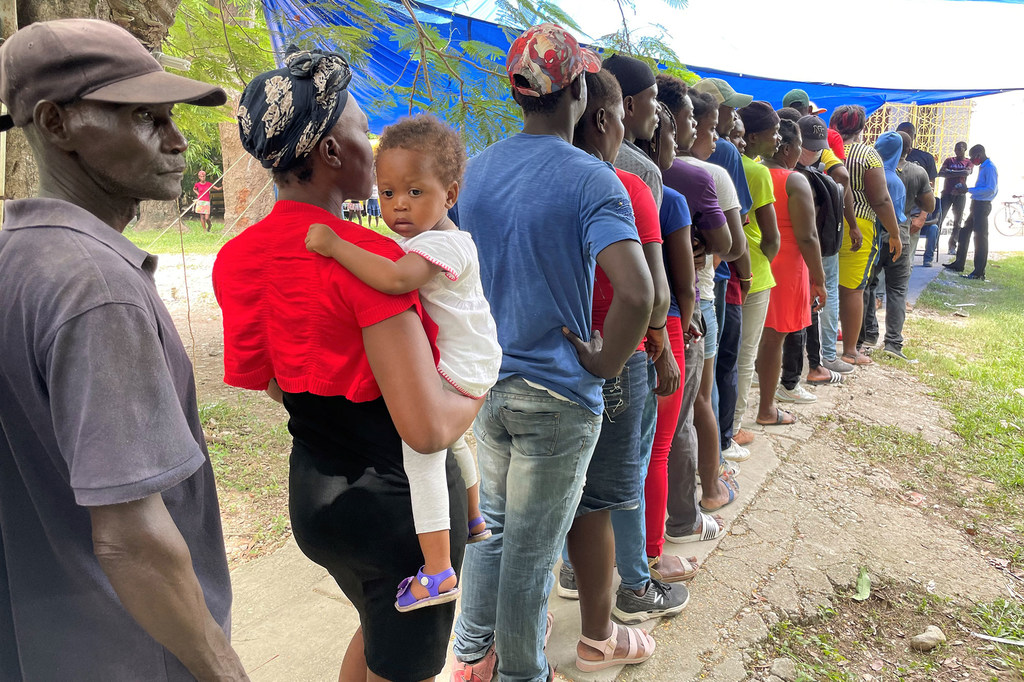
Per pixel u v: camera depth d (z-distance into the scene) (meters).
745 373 4.35
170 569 1.08
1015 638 2.95
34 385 1.07
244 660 2.59
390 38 3.62
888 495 4.11
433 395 1.35
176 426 1.10
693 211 2.98
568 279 1.92
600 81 2.19
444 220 1.55
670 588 2.90
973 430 5.04
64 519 1.15
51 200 1.10
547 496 2.00
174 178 1.24
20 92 1.11
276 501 3.83
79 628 1.18
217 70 3.84
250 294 1.38
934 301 9.33
